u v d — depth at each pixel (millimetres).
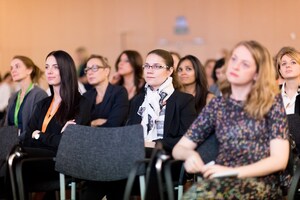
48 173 3594
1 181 3713
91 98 4879
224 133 2957
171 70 3883
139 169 3158
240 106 2949
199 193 2781
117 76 5582
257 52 2895
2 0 10805
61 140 3395
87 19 11219
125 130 3250
